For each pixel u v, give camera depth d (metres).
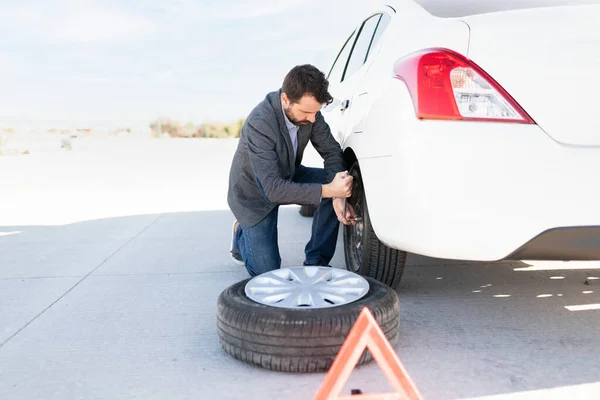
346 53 3.50
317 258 2.80
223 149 18.33
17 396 1.70
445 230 1.74
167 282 2.95
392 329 1.88
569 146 1.68
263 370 1.83
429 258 3.30
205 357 1.95
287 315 1.77
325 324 1.75
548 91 1.69
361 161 2.23
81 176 9.61
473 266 3.09
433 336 2.08
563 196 1.66
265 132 2.37
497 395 1.62
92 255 3.64
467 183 1.71
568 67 1.70
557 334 2.08
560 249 1.70
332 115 3.20
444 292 2.62
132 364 1.91
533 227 1.68
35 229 4.67
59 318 2.41
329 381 1.24
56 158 14.91
